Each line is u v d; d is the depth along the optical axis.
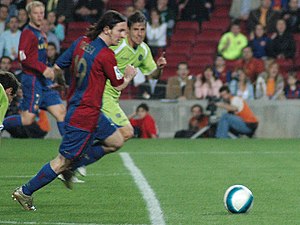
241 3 53.44
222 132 42.22
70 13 52.62
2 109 18.89
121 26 18.30
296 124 43.09
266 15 50.56
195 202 20.14
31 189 18.33
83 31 52.50
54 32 49.97
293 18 50.94
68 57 18.69
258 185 23.48
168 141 40.12
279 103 43.00
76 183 23.78
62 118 30.31
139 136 41.91
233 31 49.78
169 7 52.59
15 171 27.19
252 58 45.25
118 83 18.25
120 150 35.22
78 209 18.92
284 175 26.00
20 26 47.91
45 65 29.58
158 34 50.72
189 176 25.70
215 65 46.59
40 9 29.41
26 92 30.06
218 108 42.56
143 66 25.95
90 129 18.34
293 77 45.12
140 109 41.78
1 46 47.44
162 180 24.61
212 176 25.72
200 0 53.62
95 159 22.81
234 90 44.38
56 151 34.53
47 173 18.25
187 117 42.97
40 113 41.53
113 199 20.62
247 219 17.58
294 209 19.02
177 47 52.56
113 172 26.80
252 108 43.06
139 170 27.41
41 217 17.67
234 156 32.72
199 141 40.25
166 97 44.19
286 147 37.03
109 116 24.69
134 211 18.66
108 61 18.16
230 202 18.25
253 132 42.44
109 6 54.94
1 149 35.28
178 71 44.34
